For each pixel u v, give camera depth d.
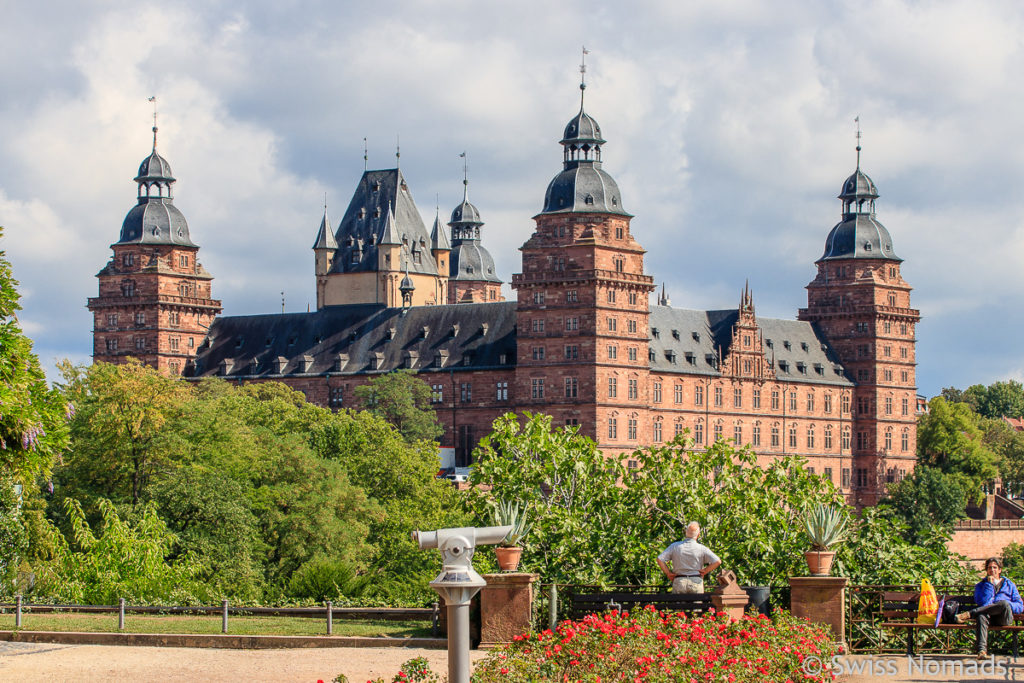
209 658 48.88
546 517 61.91
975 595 47.28
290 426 165.38
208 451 128.62
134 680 44.03
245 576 113.44
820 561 47.69
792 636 41.41
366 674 44.72
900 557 58.69
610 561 61.59
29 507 95.75
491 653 40.03
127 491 125.31
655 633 38.66
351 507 134.38
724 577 46.19
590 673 36.12
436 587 33.03
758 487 61.78
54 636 54.12
